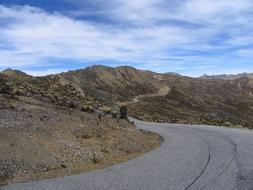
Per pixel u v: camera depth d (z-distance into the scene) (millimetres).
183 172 10672
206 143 18047
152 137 22859
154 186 9055
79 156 13859
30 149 12898
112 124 23312
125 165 12219
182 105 164500
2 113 17641
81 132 17453
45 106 23438
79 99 39844
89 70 193375
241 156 13445
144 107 121188
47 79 56031
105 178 10141
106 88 174000
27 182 10055
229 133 23422
